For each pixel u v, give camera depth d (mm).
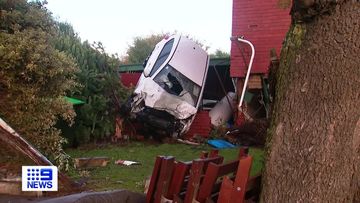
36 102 6133
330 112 2725
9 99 5961
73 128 10172
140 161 8281
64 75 6781
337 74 2736
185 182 3066
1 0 6473
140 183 6066
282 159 2820
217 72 14078
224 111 12570
